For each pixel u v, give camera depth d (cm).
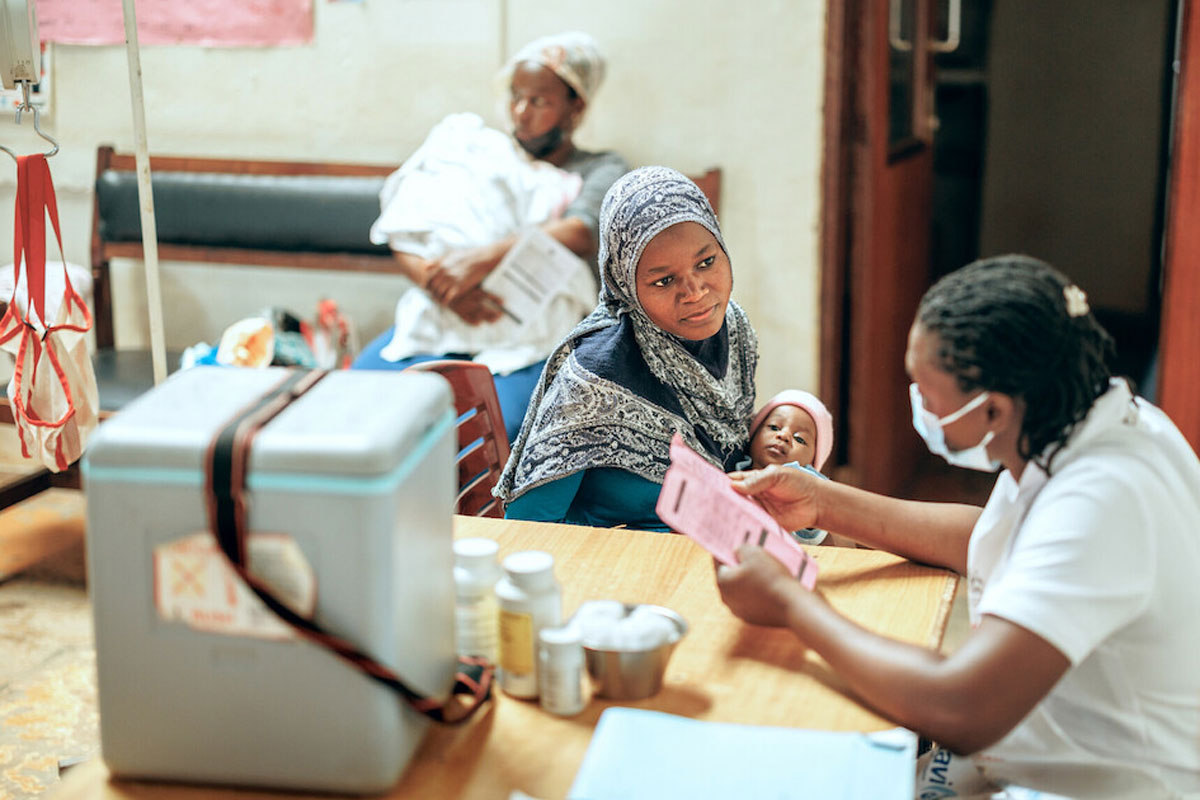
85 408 257
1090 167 557
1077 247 567
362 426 111
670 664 138
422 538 117
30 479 327
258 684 113
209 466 108
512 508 201
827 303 378
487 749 122
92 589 113
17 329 243
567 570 162
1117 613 122
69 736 255
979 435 130
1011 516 134
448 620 126
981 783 141
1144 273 554
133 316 431
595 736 122
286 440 108
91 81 412
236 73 405
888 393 401
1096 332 129
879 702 126
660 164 384
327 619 111
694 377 201
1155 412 138
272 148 409
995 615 123
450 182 355
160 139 414
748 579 139
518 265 341
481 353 346
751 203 378
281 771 115
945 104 577
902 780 114
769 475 160
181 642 113
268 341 339
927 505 164
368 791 115
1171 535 126
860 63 363
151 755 117
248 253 402
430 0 388
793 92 367
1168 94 536
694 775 115
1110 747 132
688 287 192
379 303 417
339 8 394
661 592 156
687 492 142
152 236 212
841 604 152
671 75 376
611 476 200
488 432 212
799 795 112
